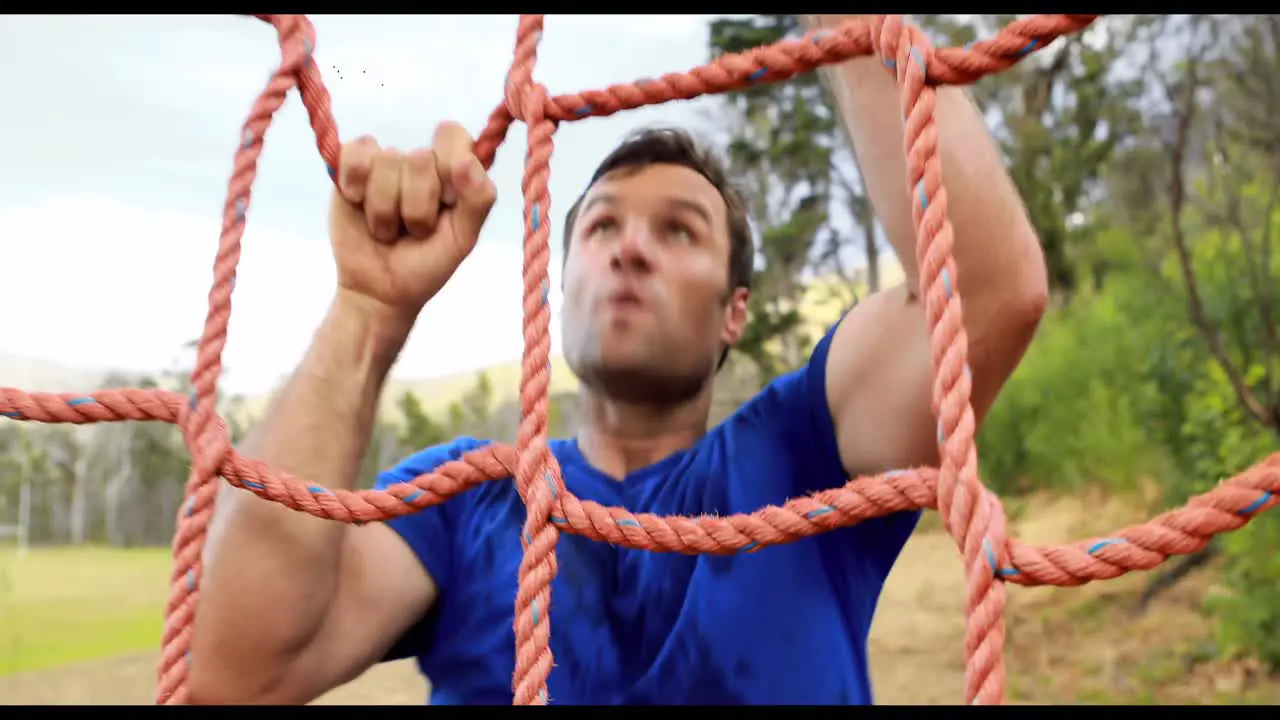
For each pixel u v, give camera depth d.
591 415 1.01
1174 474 4.77
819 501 0.65
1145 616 4.36
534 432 0.69
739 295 1.09
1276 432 3.99
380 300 0.83
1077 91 6.28
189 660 0.72
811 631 0.85
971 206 0.74
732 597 0.86
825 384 0.91
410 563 0.93
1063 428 5.70
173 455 8.37
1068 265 6.39
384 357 0.84
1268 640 3.73
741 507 0.89
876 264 6.63
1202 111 5.46
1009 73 6.61
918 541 6.21
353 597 0.88
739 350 6.20
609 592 0.88
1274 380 4.20
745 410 0.97
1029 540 5.13
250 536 0.79
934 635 4.58
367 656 0.90
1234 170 5.16
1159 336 5.07
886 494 0.64
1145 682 3.77
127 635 5.75
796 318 6.31
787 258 6.65
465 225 0.83
